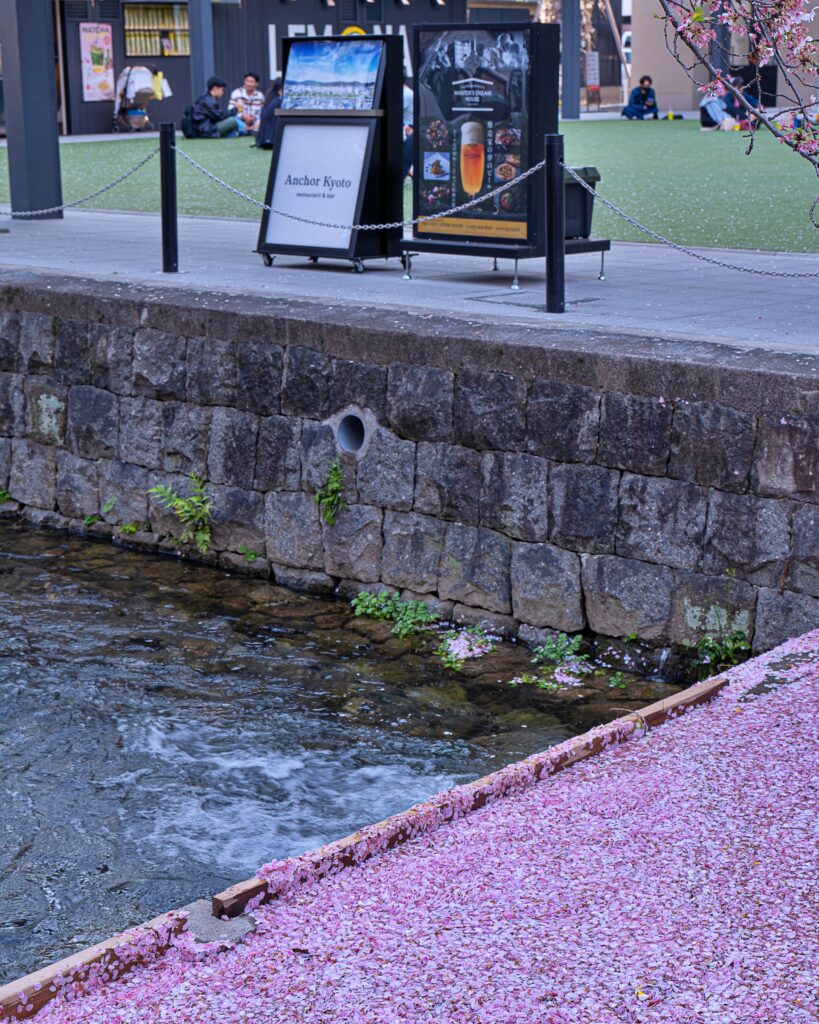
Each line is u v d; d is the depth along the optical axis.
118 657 7.71
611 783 5.05
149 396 9.78
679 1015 3.48
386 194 11.57
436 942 3.90
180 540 9.69
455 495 8.15
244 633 8.17
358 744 6.58
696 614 7.25
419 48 10.93
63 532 10.52
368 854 4.54
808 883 4.18
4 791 6.04
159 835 5.64
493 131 10.63
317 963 3.84
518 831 4.67
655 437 7.24
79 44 35.56
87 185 21.06
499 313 8.97
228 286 10.40
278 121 11.95
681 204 17.50
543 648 7.73
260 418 9.12
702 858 4.37
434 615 8.31
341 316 8.71
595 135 32.34
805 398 6.70
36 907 5.09
